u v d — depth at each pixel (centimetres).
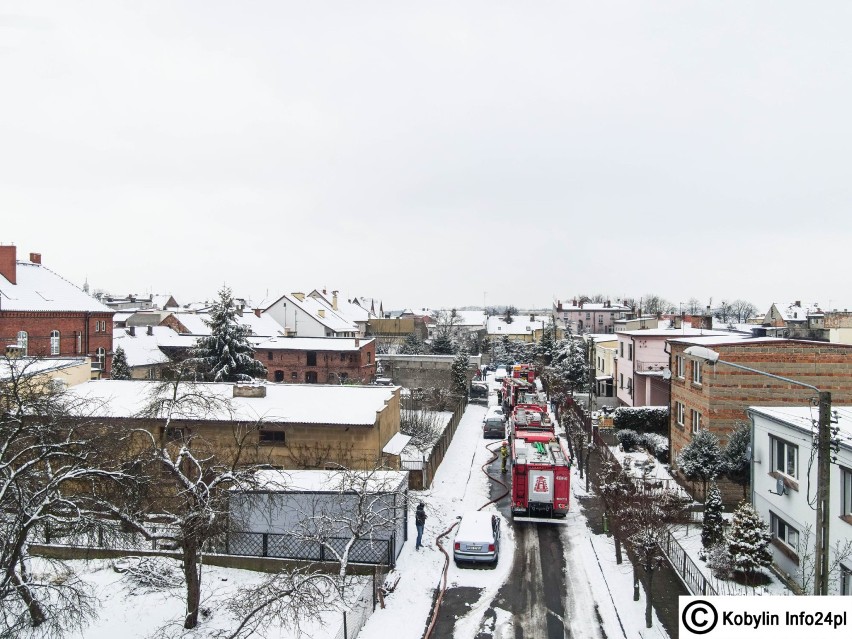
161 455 1609
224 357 4956
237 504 1936
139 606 1752
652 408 4066
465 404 5672
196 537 1616
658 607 1759
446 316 14488
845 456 1552
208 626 1627
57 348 4981
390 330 12019
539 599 1819
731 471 2445
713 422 2653
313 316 8594
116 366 5434
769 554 1830
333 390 3083
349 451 2678
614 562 2095
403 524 2228
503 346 11419
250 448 2650
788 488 1889
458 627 1653
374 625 1659
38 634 1566
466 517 2212
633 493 2122
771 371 2630
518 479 2486
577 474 3294
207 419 2544
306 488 2039
